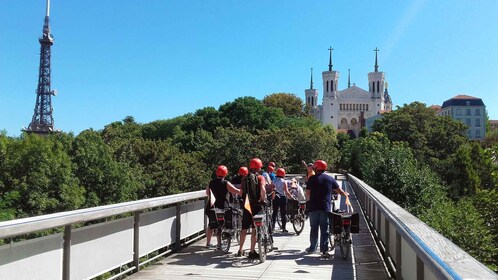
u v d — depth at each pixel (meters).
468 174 51.50
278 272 7.25
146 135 92.62
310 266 7.73
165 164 35.12
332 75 166.50
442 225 23.69
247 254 8.72
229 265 7.75
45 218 4.49
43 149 23.47
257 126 77.38
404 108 83.38
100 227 6.09
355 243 10.40
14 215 19.56
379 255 8.81
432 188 28.48
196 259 8.23
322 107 172.12
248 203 8.34
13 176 22.59
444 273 2.55
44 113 114.75
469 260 2.80
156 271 7.25
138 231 7.22
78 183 24.53
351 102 167.75
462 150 54.59
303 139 53.56
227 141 44.31
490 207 22.73
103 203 26.47
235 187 9.71
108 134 45.44
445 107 142.12
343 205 15.42
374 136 68.81
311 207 8.64
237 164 43.06
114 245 6.47
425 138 73.44
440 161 60.34
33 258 4.66
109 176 27.14
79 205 23.20
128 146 36.22
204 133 66.88
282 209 12.04
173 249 8.85
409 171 28.48
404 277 5.41
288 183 13.06
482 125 136.12
